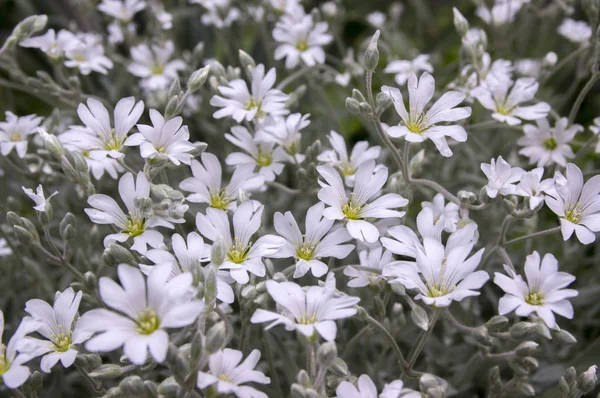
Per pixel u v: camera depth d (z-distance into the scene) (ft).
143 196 0.95
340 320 1.08
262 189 1.05
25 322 0.90
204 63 1.42
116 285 0.86
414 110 0.99
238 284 0.97
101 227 1.19
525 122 1.24
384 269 0.92
